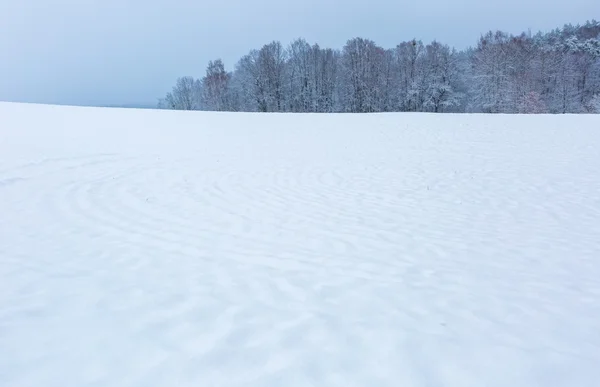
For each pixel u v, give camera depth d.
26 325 2.91
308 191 7.73
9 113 17.97
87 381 2.33
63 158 9.38
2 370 2.40
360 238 5.20
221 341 2.79
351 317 3.17
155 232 5.24
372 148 12.99
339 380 2.39
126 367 2.47
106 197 6.75
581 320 3.16
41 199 6.38
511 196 7.35
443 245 4.95
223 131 17.00
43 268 3.98
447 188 8.01
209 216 6.04
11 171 7.75
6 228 5.12
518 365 2.54
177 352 2.64
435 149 12.58
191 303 3.35
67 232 5.09
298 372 2.46
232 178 8.62
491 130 16.05
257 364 2.53
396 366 2.53
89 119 18.20
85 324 2.96
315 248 4.81
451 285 3.81
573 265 4.31
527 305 3.41
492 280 3.94
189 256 4.46
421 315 3.22
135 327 2.94
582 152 11.19
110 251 4.52
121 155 10.51
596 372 2.49
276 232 5.39
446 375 2.44
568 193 7.41
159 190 7.42
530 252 4.70
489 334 2.93
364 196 7.42
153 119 20.12
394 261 4.43
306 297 3.52
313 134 16.47
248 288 3.68
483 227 5.68
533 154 11.26
